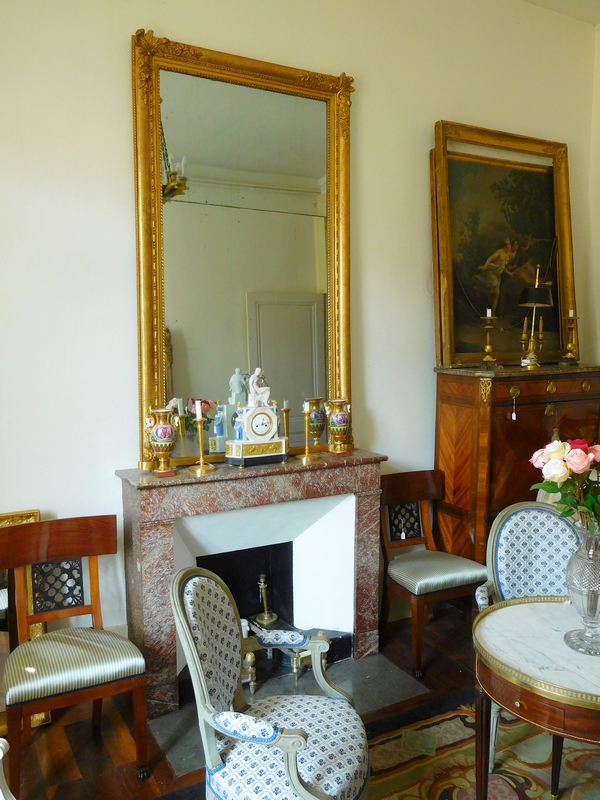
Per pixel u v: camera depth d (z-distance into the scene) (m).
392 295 3.24
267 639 1.89
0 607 2.36
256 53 2.77
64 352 2.48
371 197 3.14
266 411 2.67
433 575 2.77
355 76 3.04
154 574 2.39
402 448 3.34
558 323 3.69
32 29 2.34
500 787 2.03
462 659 2.88
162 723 2.39
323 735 1.65
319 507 2.83
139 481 2.36
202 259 2.65
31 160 2.37
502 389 3.03
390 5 3.10
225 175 2.69
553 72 3.68
